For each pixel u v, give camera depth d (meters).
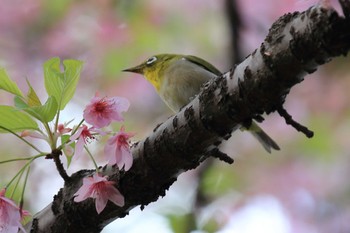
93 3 14.38
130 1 14.45
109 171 5.66
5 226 5.38
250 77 4.98
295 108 14.48
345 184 14.37
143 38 14.39
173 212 10.87
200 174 11.99
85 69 14.06
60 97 5.54
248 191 14.00
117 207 5.62
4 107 5.48
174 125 5.41
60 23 14.21
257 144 14.35
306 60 4.69
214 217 11.05
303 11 4.73
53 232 5.78
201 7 14.80
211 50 14.78
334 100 14.39
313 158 14.41
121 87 14.21
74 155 5.33
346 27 4.41
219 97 5.18
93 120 5.44
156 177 5.55
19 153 12.74
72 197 5.71
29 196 12.33
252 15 14.43
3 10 14.07
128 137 5.43
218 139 5.36
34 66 13.86
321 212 14.33
